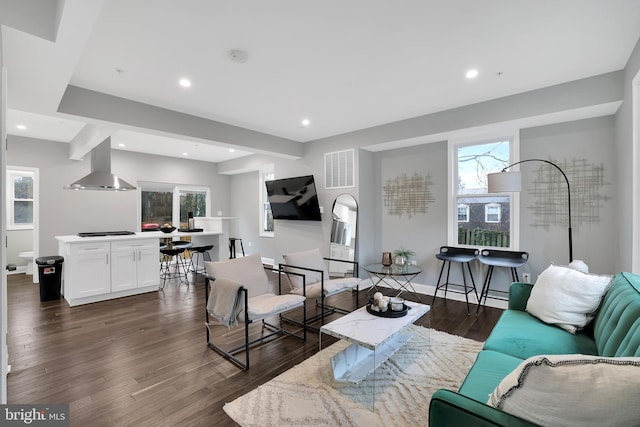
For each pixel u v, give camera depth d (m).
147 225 6.73
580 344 1.80
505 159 3.89
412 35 2.27
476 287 4.06
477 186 4.11
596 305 1.94
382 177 5.02
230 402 2.00
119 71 2.78
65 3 1.58
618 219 3.03
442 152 4.36
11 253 6.01
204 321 3.44
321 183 5.35
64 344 2.84
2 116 1.63
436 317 3.55
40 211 5.37
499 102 3.46
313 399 2.02
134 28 2.13
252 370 2.40
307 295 3.26
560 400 0.88
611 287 1.92
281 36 2.26
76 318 3.50
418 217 4.61
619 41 2.35
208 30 2.18
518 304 2.46
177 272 5.92
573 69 2.80
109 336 3.02
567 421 0.86
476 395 1.34
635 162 2.45
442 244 4.37
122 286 4.31
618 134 2.99
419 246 4.60
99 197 6.03
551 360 0.91
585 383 0.85
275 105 3.69
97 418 1.84
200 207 7.76
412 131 4.18
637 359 0.85
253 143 4.77
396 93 3.35
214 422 1.81
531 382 0.93
